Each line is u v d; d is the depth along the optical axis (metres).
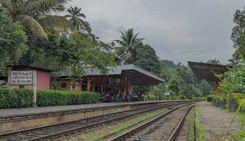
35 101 28.33
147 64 93.44
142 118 29.97
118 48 91.44
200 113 34.47
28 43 41.06
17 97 26.64
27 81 28.42
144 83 72.69
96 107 29.80
